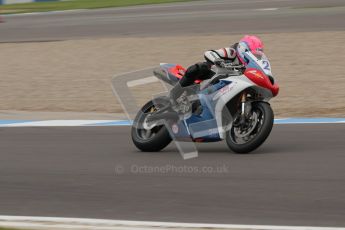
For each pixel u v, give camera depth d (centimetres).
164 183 2350
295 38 6438
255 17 8256
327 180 2288
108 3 12606
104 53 6575
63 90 5238
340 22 7188
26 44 7462
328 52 5766
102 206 2098
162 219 1930
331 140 3016
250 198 2111
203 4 11012
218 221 1888
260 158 2664
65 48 7012
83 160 2798
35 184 2423
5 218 1970
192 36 7038
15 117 4219
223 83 2723
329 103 4262
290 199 2078
